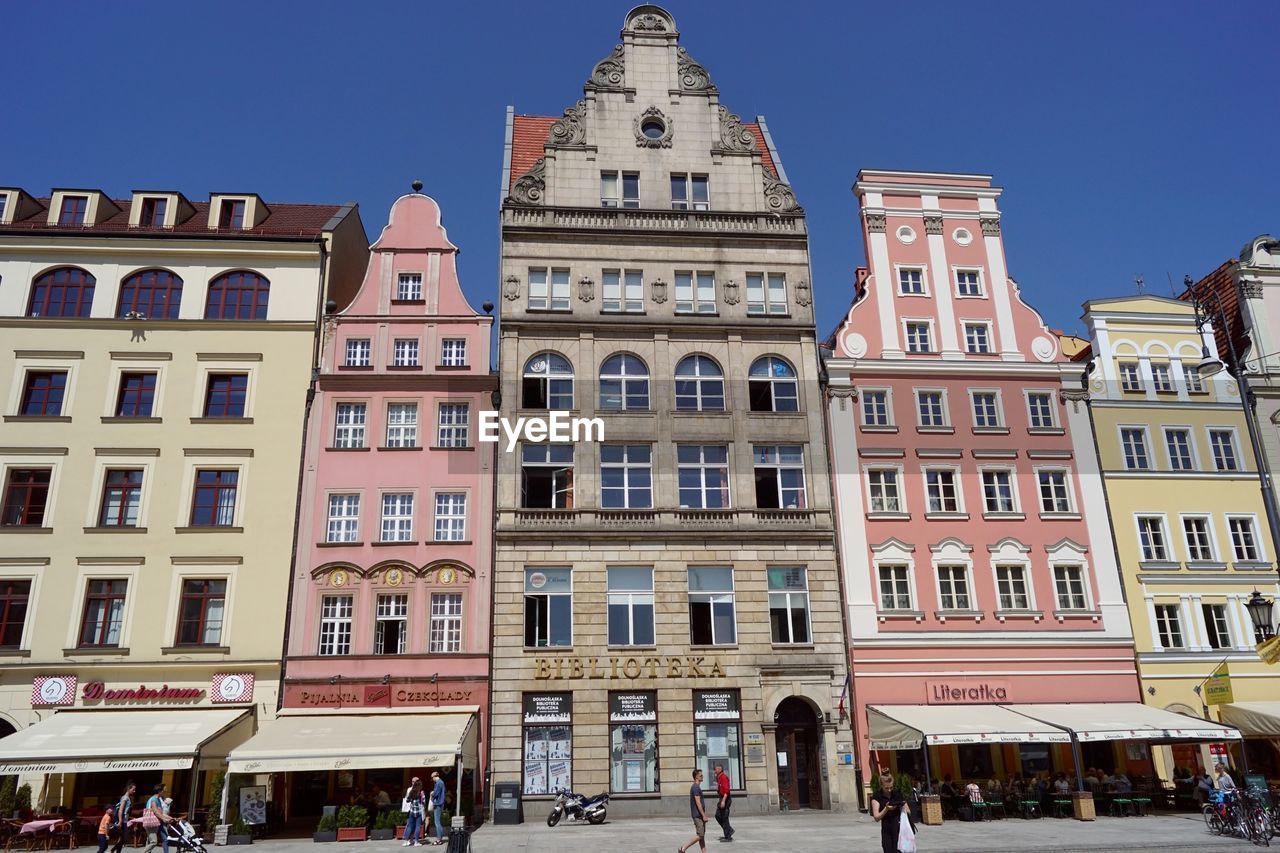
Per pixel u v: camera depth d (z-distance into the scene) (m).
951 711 34.16
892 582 36.56
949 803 32.06
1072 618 36.53
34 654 33.50
